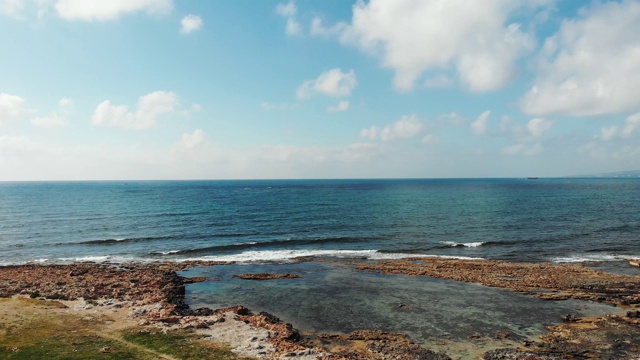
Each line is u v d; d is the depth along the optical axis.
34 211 102.38
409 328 27.12
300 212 101.88
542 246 58.56
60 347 21.53
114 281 36.56
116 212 100.25
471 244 59.84
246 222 82.50
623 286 36.56
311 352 22.17
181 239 63.59
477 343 24.67
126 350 21.45
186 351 21.59
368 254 53.06
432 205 122.94
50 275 38.56
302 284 38.06
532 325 27.58
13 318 25.78
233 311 29.42
